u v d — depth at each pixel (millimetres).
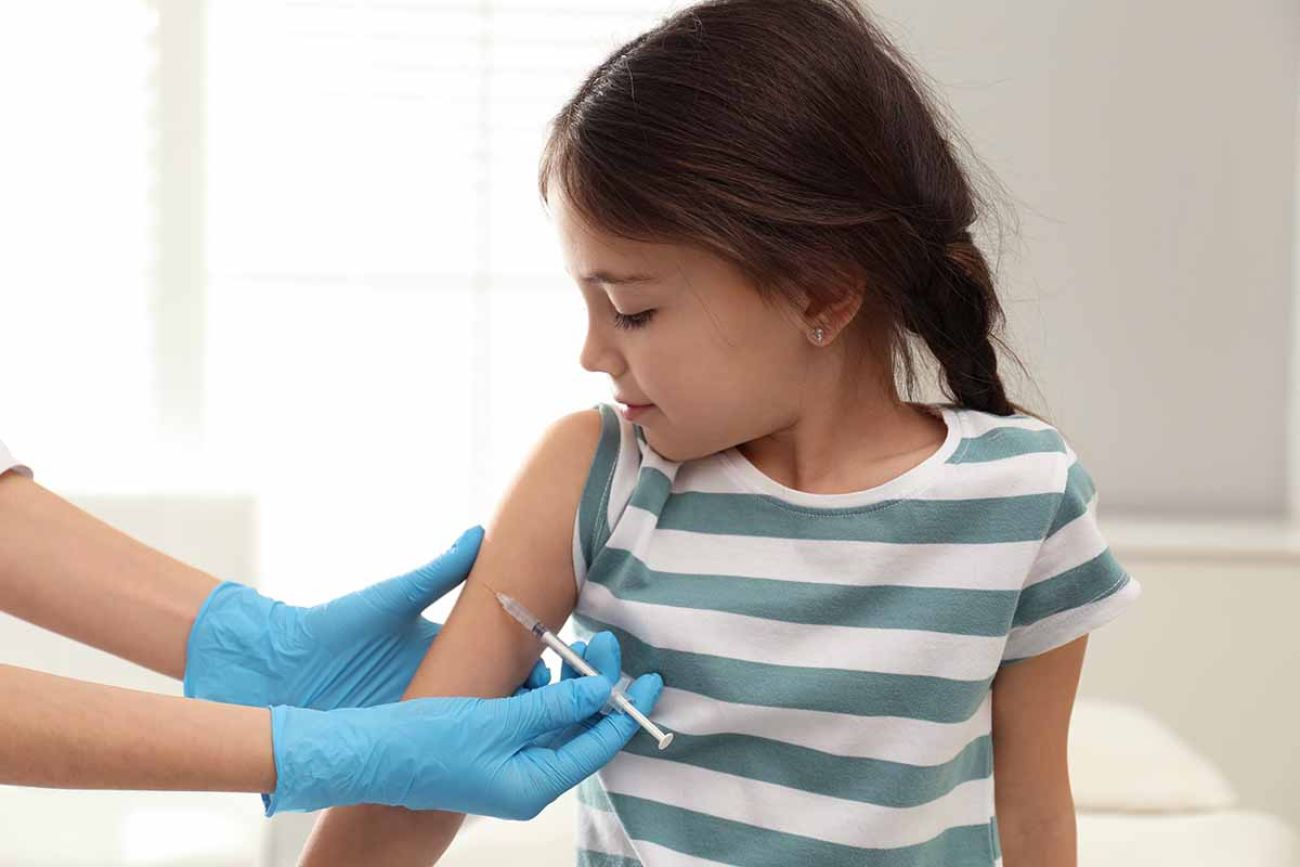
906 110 936
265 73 2883
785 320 869
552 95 2969
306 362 2977
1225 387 2967
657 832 924
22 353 2764
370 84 2918
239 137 2889
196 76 2785
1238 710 2619
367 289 2971
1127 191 2932
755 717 901
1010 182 2924
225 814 2064
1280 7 2900
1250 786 2619
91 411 2793
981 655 909
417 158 2943
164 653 1062
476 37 2924
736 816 911
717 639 910
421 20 2924
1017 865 1017
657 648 921
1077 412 2967
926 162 945
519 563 952
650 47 870
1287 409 2967
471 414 3014
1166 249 2941
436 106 2939
